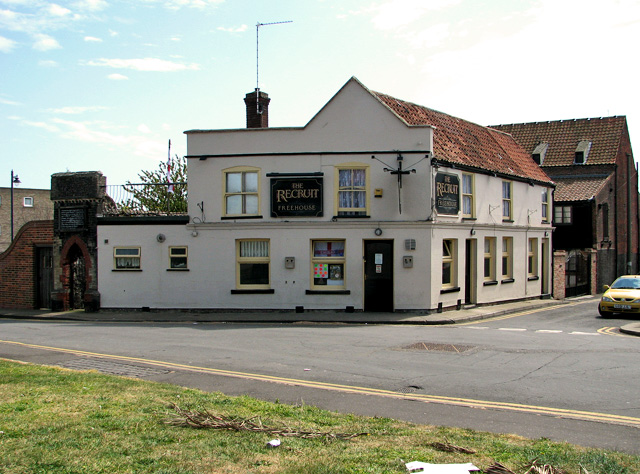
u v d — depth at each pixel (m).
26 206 60.94
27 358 12.62
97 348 14.20
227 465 5.71
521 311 24.38
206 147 22.39
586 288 34.91
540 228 29.16
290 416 7.68
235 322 20.39
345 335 16.45
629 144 44.12
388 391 9.68
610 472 5.63
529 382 10.29
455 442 6.60
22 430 6.75
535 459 5.95
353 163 21.47
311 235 21.70
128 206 24.64
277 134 21.95
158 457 5.91
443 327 18.67
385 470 5.62
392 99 23.50
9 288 25.81
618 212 41.53
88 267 23.47
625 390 9.68
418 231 21.20
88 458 5.85
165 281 22.83
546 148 42.22
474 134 27.41
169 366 11.75
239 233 22.19
